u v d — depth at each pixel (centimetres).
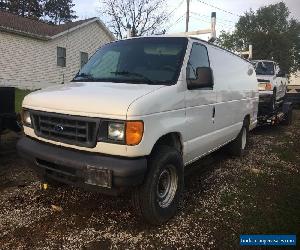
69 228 390
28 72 2209
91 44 2648
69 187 499
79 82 454
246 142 768
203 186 543
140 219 417
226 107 592
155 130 374
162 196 411
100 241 368
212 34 605
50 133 392
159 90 391
